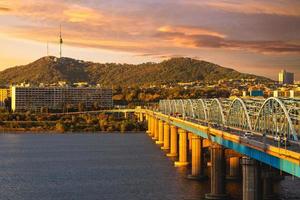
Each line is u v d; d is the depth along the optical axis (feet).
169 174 503.61
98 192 415.85
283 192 391.65
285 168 237.45
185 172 517.14
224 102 436.35
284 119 260.21
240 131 352.08
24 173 528.63
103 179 479.82
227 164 514.68
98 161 615.57
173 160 619.26
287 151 228.63
